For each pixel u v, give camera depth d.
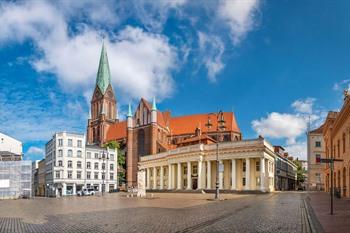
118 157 134.50
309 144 104.75
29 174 94.12
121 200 52.81
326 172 81.38
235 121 128.38
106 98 168.50
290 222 20.20
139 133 130.00
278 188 104.38
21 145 124.56
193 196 65.06
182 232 16.33
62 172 116.00
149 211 29.47
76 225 19.52
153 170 117.12
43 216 25.77
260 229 17.34
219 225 18.98
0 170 92.56
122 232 16.47
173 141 137.00
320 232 15.97
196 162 97.12
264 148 82.88
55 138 117.12
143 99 130.75
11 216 26.02
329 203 37.47
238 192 81.44
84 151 121.12
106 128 163.38
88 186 121.00
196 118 137.12
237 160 89.75
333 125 59.22
